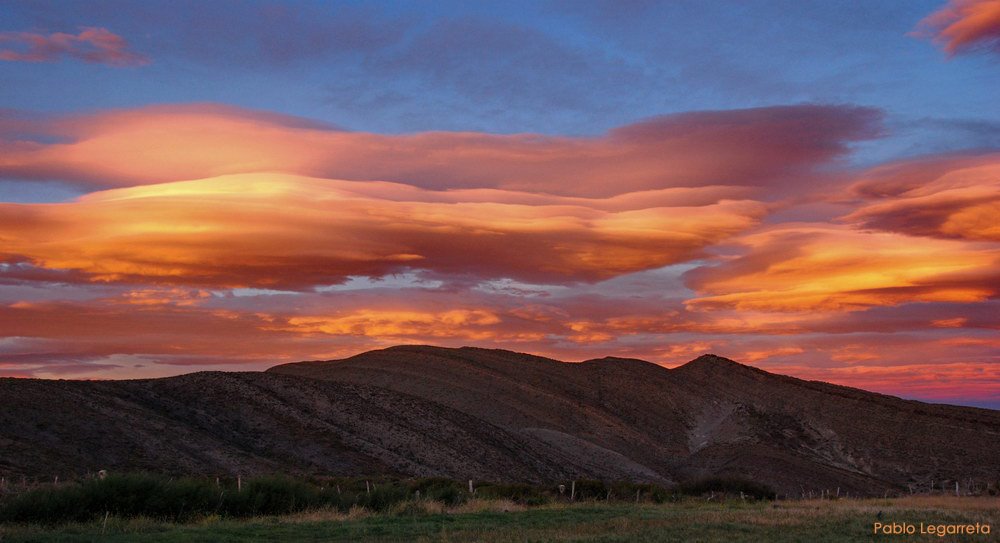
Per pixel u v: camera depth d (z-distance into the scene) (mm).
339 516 29141
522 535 23203
